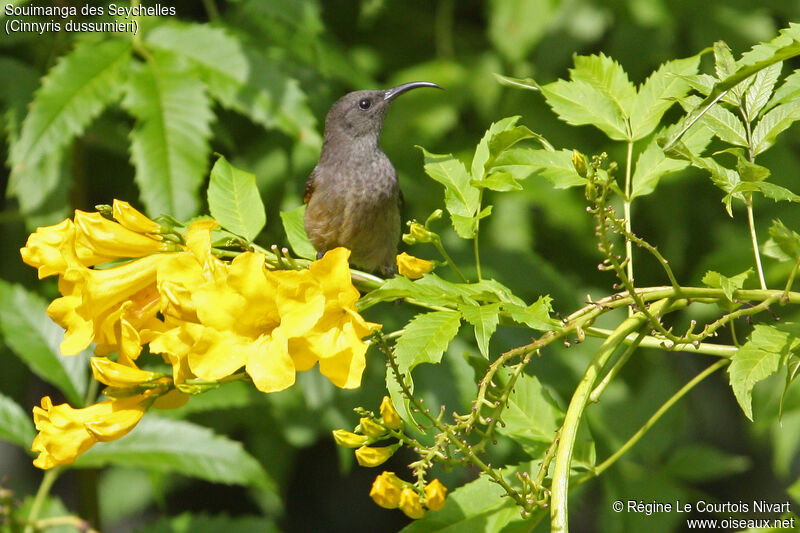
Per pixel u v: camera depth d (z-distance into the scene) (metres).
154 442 6.90
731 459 8.52
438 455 3.97
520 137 4.71
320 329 3.91
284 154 9.64
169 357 4.05
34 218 8.07
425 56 10.98
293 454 10.12
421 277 4.74
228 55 7.55
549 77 10.23
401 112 10.03
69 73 7.24
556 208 9.55
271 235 9.35
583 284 10.34
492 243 9.56
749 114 4.67
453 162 5.00
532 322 4.20
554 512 3.75
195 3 10.73
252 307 3.87
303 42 8.67
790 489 5.65
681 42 10.50
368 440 4.04
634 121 5.12
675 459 8.51
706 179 10.23
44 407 4.34
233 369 3.80
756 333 4.26
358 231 8.83
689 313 9.67
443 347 3.97
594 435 8.67
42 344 7.14
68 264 4.31
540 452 4.82
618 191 4.37
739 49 9.88
